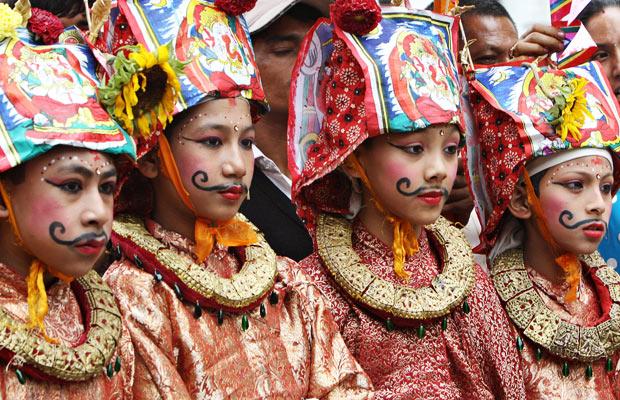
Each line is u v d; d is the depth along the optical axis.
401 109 3.40
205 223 3.12
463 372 3.62
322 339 3.30
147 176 3.08
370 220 3.67
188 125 3.01
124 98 2.66
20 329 2.58
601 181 3.85
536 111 3.81
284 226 4.08
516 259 4.00
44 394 2.61
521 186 3.91
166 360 2.90
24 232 2.59
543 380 3.85
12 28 2.62
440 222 3.86
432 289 3.59
